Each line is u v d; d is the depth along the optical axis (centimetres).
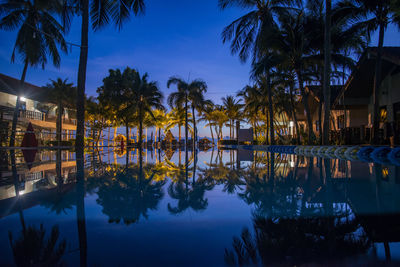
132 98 2617
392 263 75
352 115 1694
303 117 2423
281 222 120
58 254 83
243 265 75
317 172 335
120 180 272
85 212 138
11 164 492
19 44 1364
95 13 1112
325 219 123
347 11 990
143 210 144
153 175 318
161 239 98
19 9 1359
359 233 103
